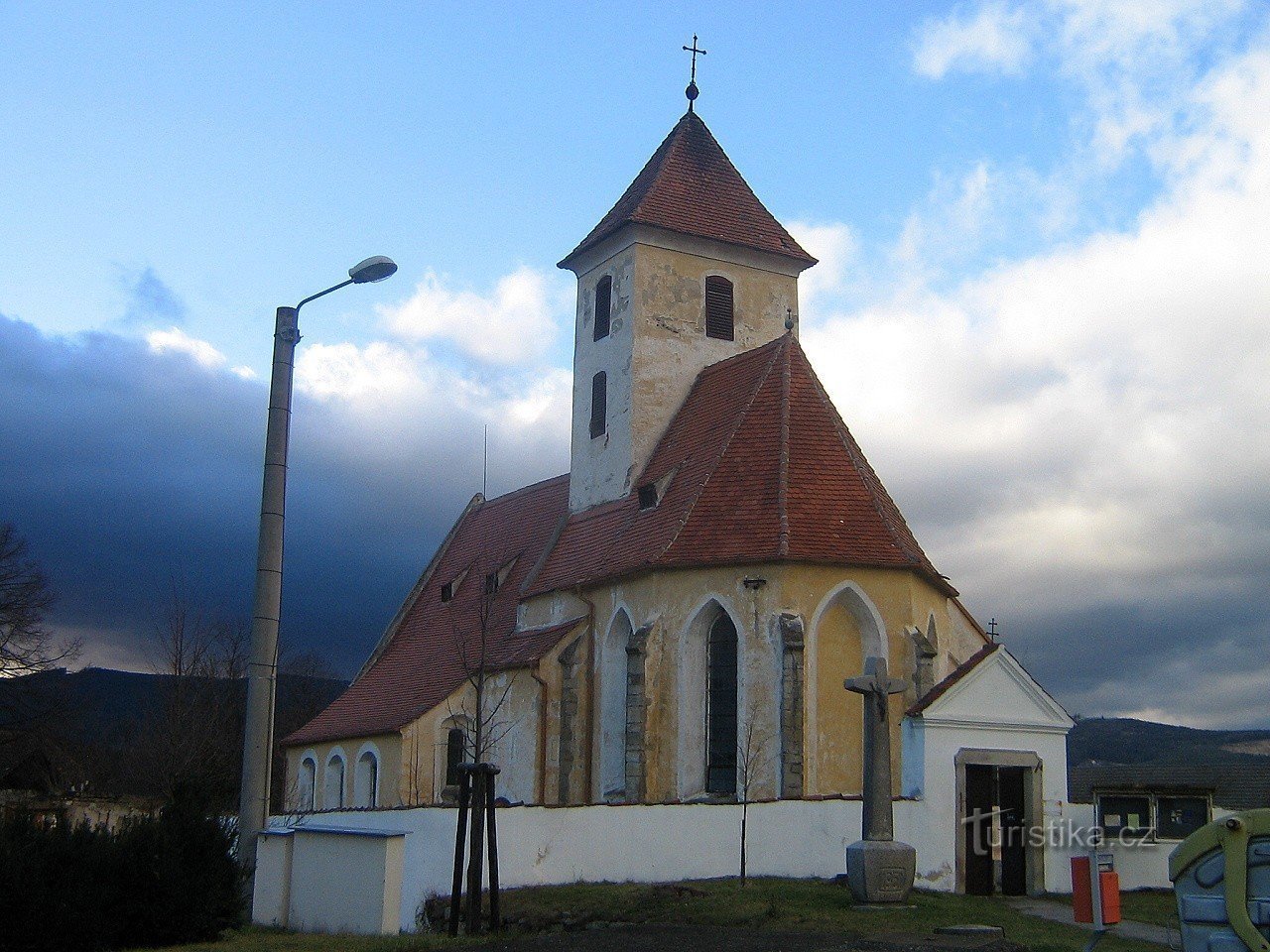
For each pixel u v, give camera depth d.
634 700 37.19
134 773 64.50
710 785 36.69
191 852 20.94
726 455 39.88
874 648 36.16
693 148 51.16
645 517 42.16
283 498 22.12
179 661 64.12
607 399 47.94
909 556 36.56
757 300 49.31
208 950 19.88
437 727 47.12
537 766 41.28
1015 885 28.75
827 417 40.53
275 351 22.52
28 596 61.53
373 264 22.16
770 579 36.12
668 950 19.66
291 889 26.20
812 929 21.66
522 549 53.28
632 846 28.22
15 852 19.31
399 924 24.36
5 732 60.25
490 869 23.16
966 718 28.70
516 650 44.84
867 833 24.19
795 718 34.75
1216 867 16.45
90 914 19.56
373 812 29.12
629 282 47.62
